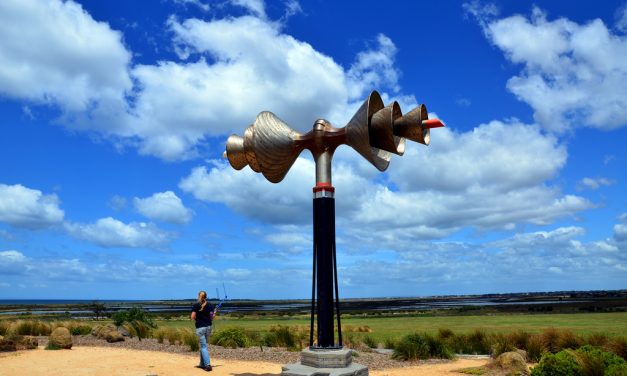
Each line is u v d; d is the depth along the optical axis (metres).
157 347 14.77
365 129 8.10
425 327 27.25
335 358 7.93
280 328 17.36
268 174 9.30
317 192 8.54
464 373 10.71
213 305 11.07
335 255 8.46
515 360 10.76
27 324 18.98
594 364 7.80
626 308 52.50
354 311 63.94
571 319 31.92
